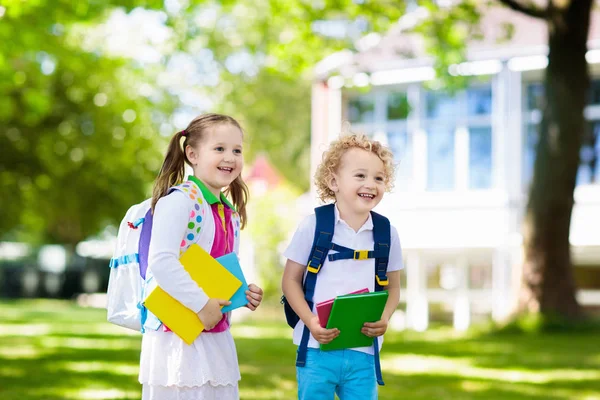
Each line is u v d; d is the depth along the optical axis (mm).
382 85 19188
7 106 17750
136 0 12883
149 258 3818
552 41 14141
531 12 14320
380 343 4133
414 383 7953
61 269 33906
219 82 32844
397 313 18953
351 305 3881
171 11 13734
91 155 26609
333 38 14953
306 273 4145
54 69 23375
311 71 19781
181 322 3773
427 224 18641
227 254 3934
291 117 34844
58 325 15883
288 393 7113
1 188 27234
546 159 14266
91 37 23703
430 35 15102
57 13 12633
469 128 18469
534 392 7473
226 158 4035
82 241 34469
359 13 14320
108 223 31969
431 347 11625
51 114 25625
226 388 3934
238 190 4324
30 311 21641
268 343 11984
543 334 13508
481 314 18219
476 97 18422
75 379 7793
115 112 25797
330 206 4230
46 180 27359
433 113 18766
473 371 8992
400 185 18969
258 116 34250
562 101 14094
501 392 7434
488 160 18297
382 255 4164
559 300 14117
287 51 15594
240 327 16234
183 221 3850
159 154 28688
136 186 29250
